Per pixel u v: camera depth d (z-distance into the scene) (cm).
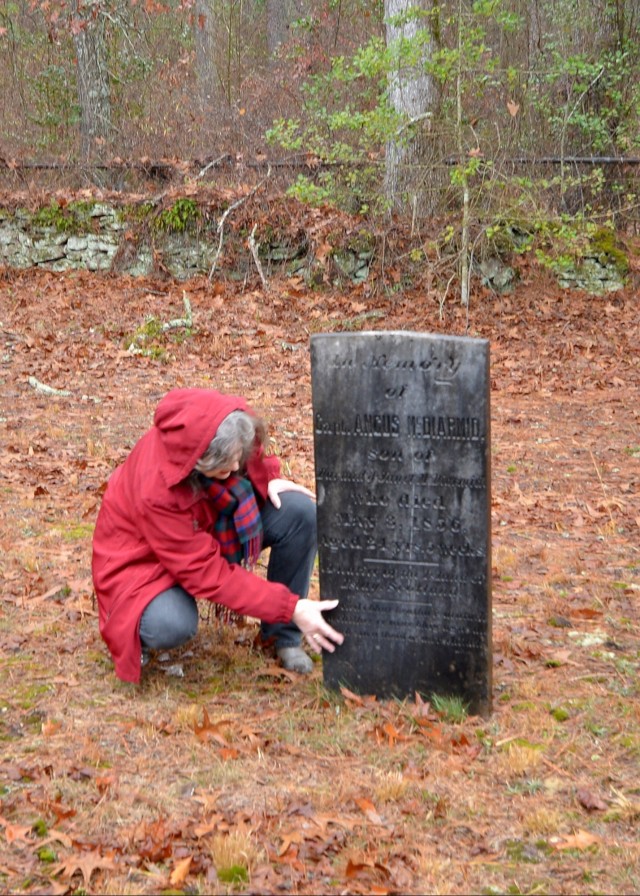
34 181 1454
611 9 1505
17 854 288
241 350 1111
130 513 379
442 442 362
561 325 1240
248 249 1337
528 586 509
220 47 1858
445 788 329
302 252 1345
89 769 331
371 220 1338
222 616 445
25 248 1383
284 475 688
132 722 367
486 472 358
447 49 1253
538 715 377
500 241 1335
